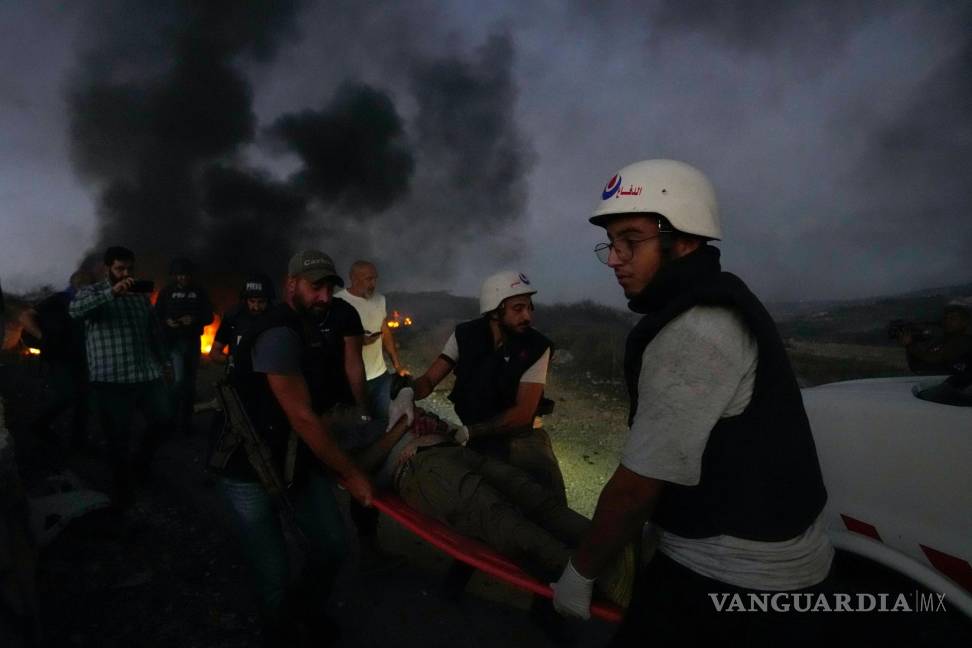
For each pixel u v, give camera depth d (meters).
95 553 3.43
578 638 2.79
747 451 1.29
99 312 3.95
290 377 2.32
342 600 3.12
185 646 2.72
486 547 2.37
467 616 2.99
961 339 4.66
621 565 1.75
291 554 3.54
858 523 2.17
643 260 1.42
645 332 1.34
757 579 1.30
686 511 1.35
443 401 7.12
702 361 1.23
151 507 4.08
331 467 2.43
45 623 2.78
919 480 2.04
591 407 7.01
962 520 1.93
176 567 3.38
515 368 3.21
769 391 1.28
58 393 4.89
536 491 2.66
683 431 1.23
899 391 2.37
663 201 1.37
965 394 2.10
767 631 1.32
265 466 2.35
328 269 2.50
